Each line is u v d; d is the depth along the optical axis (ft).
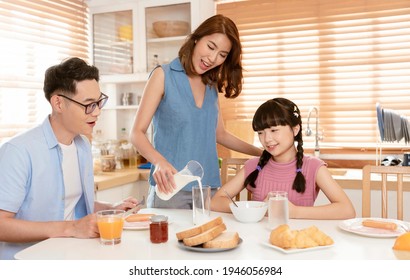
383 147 9.86
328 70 10.14
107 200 9.20
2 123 9.41
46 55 10.26
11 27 9.42
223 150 10.47
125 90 11.75
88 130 5.15
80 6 11.07
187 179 5.01
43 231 4.58
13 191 4.84
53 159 5.22
